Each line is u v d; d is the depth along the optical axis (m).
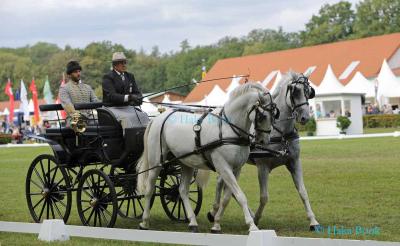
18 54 164.12
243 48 125.62
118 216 13.61
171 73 118.19
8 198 16.86
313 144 30.19
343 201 13.72
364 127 48.41
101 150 11.95
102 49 99.69
